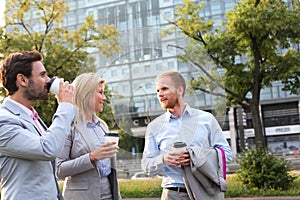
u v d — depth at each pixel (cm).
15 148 217
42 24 1289
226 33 1143
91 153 273
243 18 1059
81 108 273
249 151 981
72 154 284
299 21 1048
